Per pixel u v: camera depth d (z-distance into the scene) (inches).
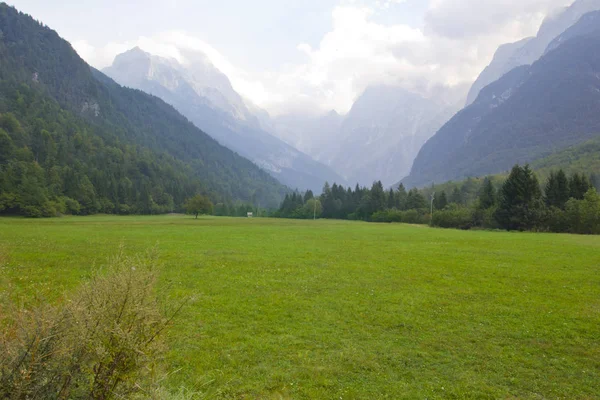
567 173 5777.6
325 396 319.9
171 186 7386.8
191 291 641.6
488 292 685.3
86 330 187.9
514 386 348.8
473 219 3380.9
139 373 201.2
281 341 435.8
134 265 223.9
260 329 472.7
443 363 392.8
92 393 187.6
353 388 335.3
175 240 1441.9
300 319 516.1
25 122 6643.7
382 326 498.0
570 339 465.7
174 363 367.6
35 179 4345.5
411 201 5290.4
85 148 7037.4
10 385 170.9
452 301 623.5
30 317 189.0
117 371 190.1
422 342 446.3
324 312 548.4
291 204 6525.6
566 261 1047.6
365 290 686.5
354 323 505.7
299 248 1285.7
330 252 1190.9
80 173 5477.4
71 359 185.6
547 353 423.5
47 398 181.5
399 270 885.8
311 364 378.9
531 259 1082.1
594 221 2549.2
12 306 192.9
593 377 369.7
